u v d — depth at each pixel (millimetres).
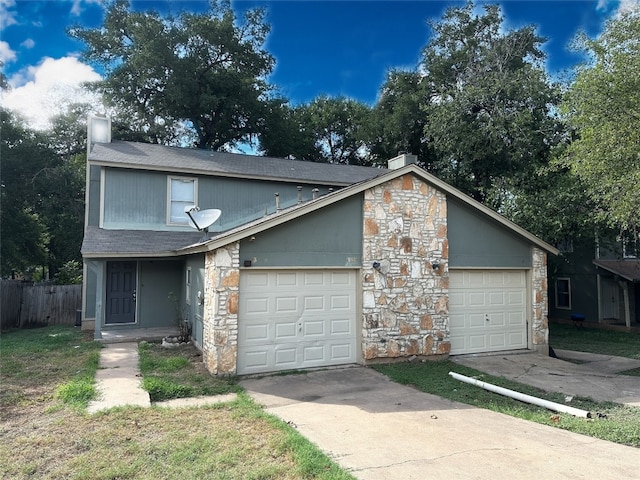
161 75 24375
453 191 10320
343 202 9414
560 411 6469
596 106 9523
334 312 9344
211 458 4543
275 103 29172
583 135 10258
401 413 6230
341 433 5359
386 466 4379
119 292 13594
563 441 5180
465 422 5863
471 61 21047
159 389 7035
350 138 32750
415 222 10008
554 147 15383
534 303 11477
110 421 5594
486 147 17844
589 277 18594
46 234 25766
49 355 9680
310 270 9156
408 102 24312
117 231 12938
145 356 9641
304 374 8555
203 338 9297
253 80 27750
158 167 13516
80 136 24234
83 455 4602
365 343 9281
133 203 13430
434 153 23750
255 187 15062
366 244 9484
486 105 18094
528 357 10703
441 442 5078
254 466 4375
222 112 26672
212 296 8383
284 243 8812
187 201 14102
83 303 13562
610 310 18562
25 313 15969
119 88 24984
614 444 5117
